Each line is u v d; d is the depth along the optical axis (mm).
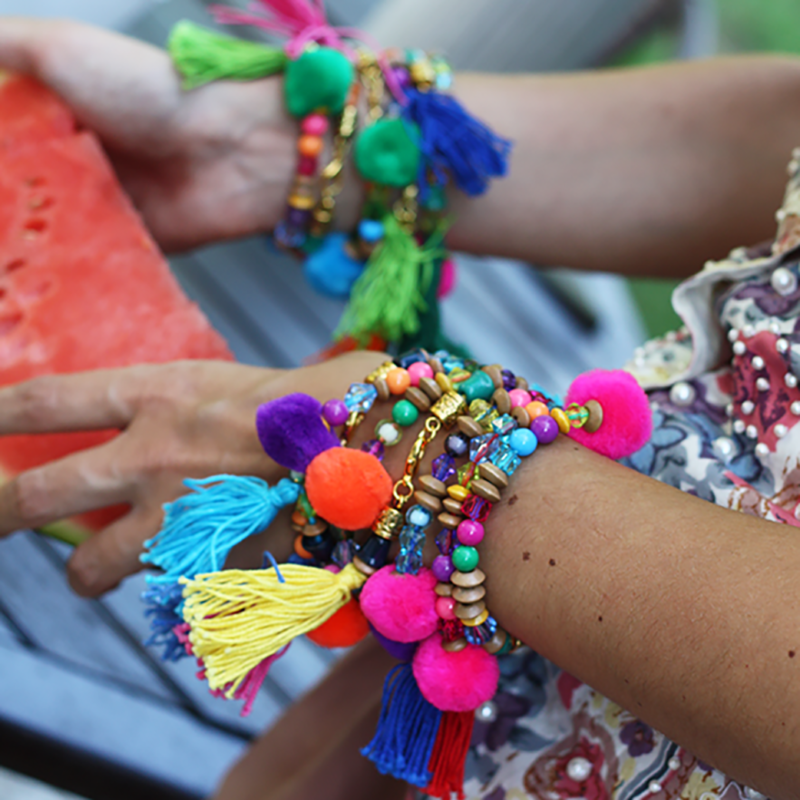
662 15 1343
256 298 1286
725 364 593
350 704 850
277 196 874
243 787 859
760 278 561
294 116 825
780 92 763
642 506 418
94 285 731
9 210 733
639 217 844
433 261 878
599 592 400
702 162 806
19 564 1070
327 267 881
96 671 1057
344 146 832
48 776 1019
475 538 448
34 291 721
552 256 903
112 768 1037
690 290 577
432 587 468
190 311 744
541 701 594
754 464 539
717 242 822
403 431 498
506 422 472
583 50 1308
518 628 452
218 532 481
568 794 541
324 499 461
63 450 674
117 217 757
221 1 1307
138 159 838
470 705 477
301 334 1293
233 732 1082
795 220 558
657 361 619
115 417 575
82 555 578
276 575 463
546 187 857
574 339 1496
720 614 356
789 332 519
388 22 1280
